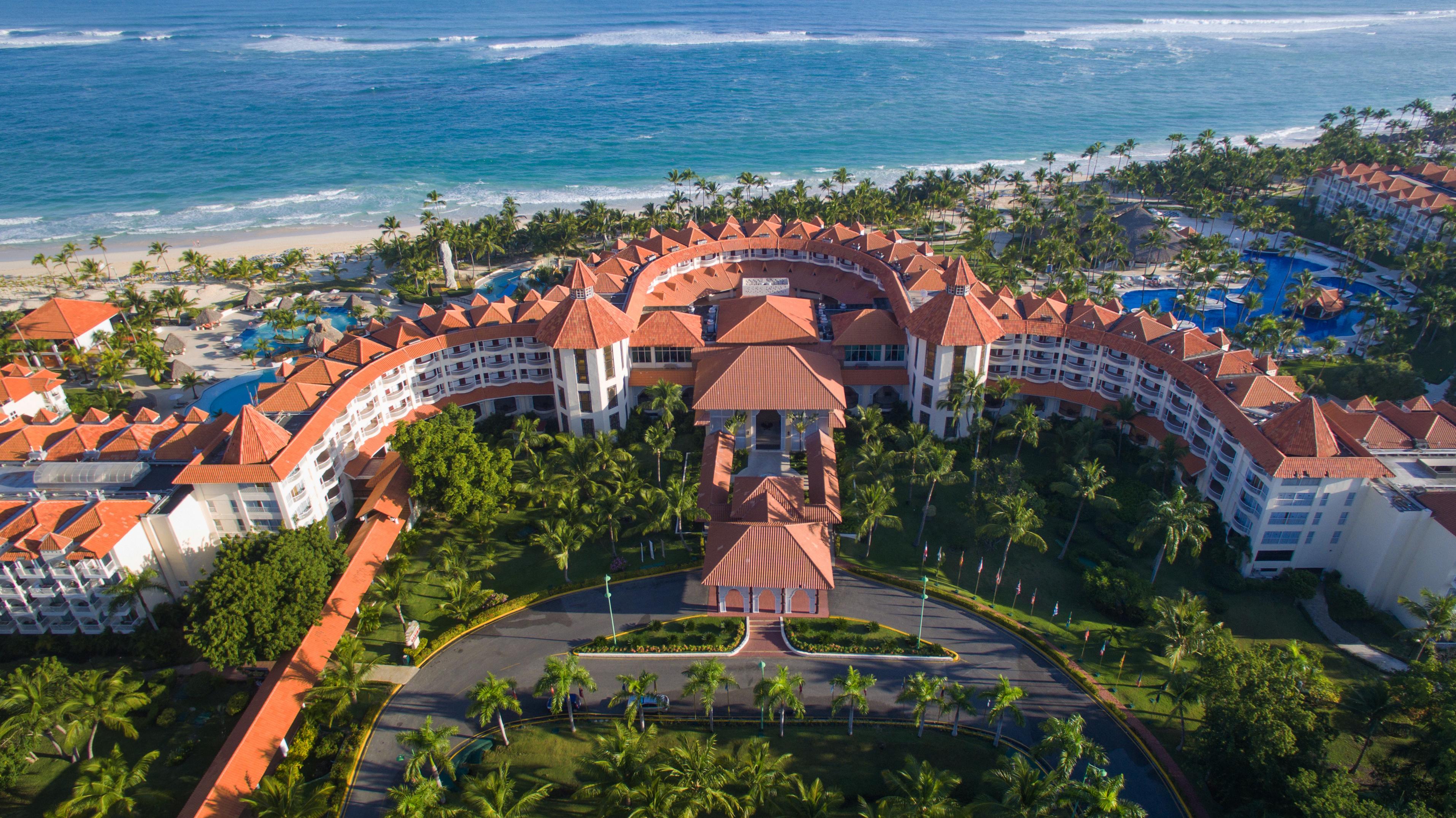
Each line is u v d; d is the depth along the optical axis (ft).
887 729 251.19
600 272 492.13
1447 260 544.62
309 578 269.44
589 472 337.93
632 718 233.35
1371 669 275.18
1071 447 377.09
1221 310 562.66
